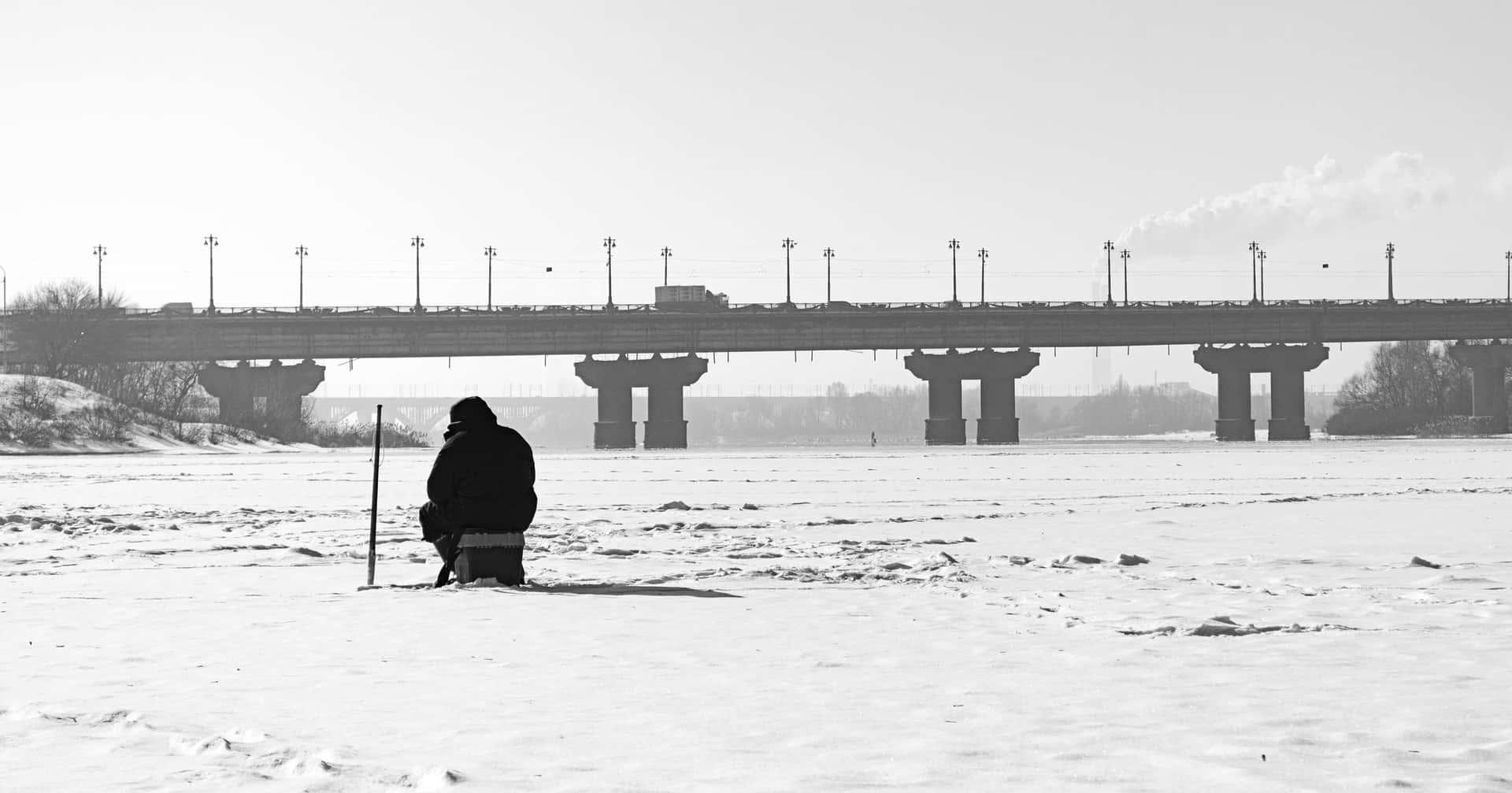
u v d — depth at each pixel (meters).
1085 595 15.70
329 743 7.80
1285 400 162.38
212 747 7.63
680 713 8.73
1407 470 63.12
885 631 12.62
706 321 155.62
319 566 20.00
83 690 9.62
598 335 155.00
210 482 55.91
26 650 11.58
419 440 167.62
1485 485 46.75
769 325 157.00
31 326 147.00
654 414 157.25
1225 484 49.69
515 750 7.62
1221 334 161.25
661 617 13.65
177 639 12.16
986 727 8.19
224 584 17.25
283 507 37.12
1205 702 8.88
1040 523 29.11
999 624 13.09
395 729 8.22
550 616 13.77
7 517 30.41
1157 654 11.06
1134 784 6.74
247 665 10.70
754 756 7.45
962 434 162.12
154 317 151.38
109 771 7.15
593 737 7.97
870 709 8.82
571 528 28.03
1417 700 8.85
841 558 20.91
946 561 19.36
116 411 127.94
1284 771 6.95
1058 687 9.55
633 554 21.77
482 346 153.62
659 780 6.89
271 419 149.12
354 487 51.31
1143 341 161.50
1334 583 16.91
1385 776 6.77
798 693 9.41
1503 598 14.92
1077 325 161.00
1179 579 17.53
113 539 25.39
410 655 11.22
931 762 7.25
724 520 30.86
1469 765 7.02
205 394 168.12
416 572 19.11
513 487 17.19
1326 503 35.88
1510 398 192.12
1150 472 63.22
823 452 122.06
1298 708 8.63
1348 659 10.65
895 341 159.50
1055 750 7.53
